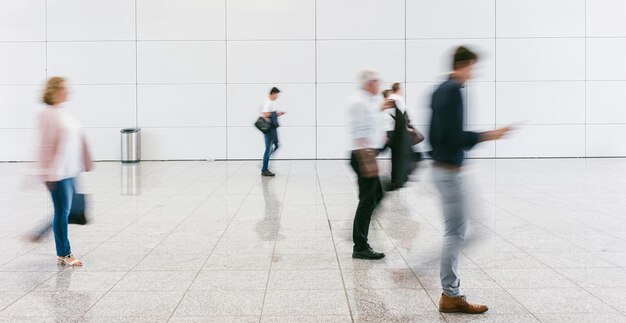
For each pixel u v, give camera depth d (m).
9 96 14.73
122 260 5.23
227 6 14.77
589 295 4.16
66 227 5.05
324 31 14.82
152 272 4.83
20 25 14.64
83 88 14.80
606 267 4.89
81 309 3.91
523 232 6.26
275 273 4.79
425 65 14.88
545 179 10.72
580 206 7.81
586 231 6.29
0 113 14.76
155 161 14.80
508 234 6.16
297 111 14.91
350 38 14.84
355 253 5.27
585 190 9.28
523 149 15.06
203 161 14.79
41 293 4.27
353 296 4.17
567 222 6.77
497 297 4.14
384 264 5.04
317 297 4.15
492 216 7.14
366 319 3.71
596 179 10.67
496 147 15.05
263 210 7.71
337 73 14.89
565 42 14.84
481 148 15.03
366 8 14.80
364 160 5.03
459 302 3.80
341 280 4.57
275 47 14.84
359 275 4.70
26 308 3.93
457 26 14.81
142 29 14.75
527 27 14.80
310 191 9.41
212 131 14.95
